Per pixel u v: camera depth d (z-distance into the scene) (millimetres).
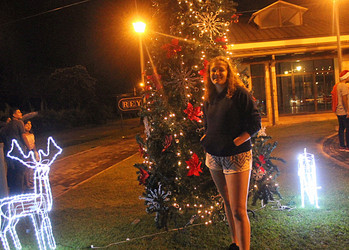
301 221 3699
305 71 16000
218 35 3951
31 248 3727
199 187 3691
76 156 11523
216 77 2840
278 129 12820
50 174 8508
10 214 3383
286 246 3188
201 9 3902
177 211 3668
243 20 18531
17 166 6199
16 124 6242
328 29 15117
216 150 2859
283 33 15234
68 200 5629
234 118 2799
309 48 14000
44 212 3518
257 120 2758
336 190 4613
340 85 7008
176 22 3998
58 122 29641
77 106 35031
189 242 3490
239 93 2807
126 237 3811
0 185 4672
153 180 3773
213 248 3328
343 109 6996
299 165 4277
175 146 3707
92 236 3934
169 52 3760
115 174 7449
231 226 3189
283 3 16250
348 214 3740
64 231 4188
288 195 4652
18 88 33750
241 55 14156
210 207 3754
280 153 7664
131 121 33719
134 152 11094
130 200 5273
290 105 16234
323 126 11945
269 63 15172
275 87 15117
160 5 4039
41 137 23328
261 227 3656
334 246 3090
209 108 2984
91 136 20562
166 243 3549
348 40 13898
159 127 3746
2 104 32562
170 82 3754
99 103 36281
